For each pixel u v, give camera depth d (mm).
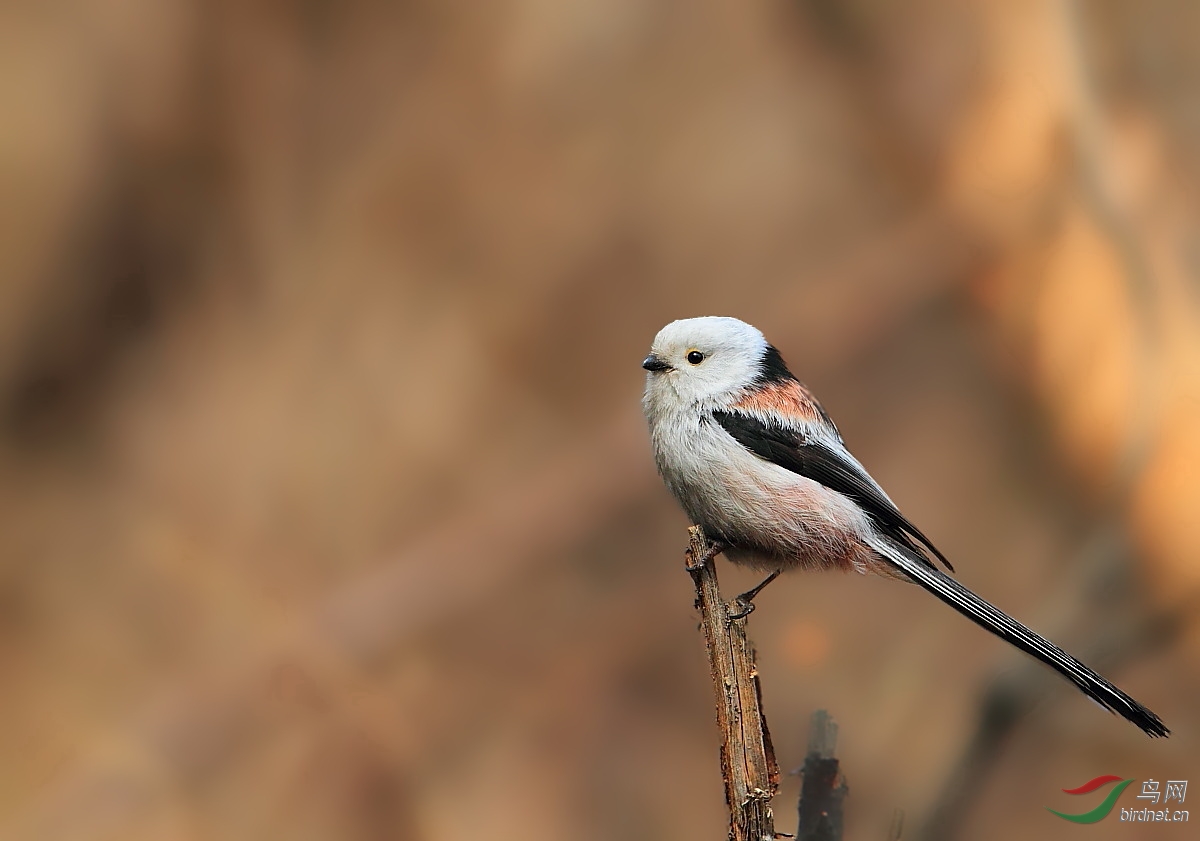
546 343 13562
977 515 12234
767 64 13875
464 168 14031
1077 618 10406
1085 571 10578
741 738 6223
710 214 13820
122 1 14023
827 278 13461
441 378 13422
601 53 14180
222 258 14180
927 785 10305
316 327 13758
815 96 13727
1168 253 11875
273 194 14234
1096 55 12562
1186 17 12336
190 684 11805
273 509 12977
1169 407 11070
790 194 13750
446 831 11211
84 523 13141
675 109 14055
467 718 11742
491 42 14219
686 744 11617
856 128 13562
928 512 12320
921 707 11102
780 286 13609
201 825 11133
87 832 11000
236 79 14234
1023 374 12258
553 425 13242
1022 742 10016
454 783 11453
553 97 14172
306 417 13398
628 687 11844
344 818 11258
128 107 14117
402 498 12930
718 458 8406
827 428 8734
